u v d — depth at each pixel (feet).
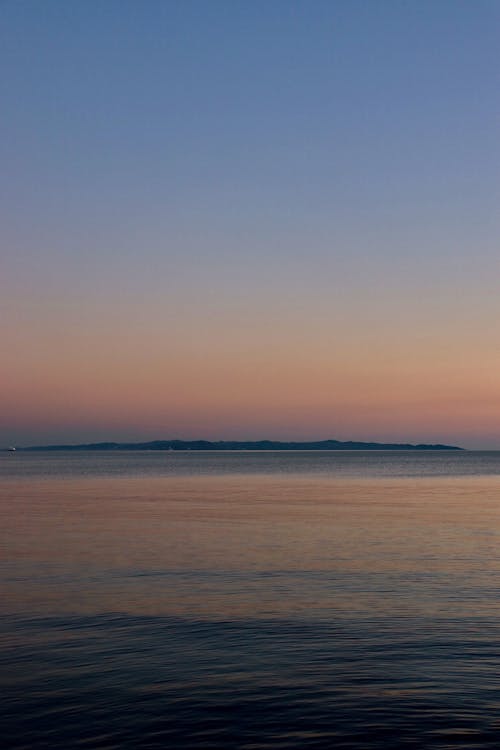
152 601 74.84
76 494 249.14
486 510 183.42
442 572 91.91
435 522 152.66
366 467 598.34
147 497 233.14
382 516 166.61
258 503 207.72
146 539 124.16
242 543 119.14
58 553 108.47
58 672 52.39
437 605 73.10
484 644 59.31
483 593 79.00
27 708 46.09
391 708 46.03
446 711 45.57
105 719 44.57
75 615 68.74
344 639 60.80
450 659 55.47
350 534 131.34
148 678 51.26
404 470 524.11
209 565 97.60
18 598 76.23
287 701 47.21
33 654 56.49
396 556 105.29
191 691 48.85
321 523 150.51
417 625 65.16
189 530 137.69
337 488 287.48
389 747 40.86
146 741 41.70
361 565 97.50
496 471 508.53
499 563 99.14
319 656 56.18
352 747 40.88
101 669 53.06
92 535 129.70
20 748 40.86
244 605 73.05
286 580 86.58
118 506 197.16
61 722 44.11
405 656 56.18
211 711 45.65
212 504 203.72
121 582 85.35
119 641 60.08
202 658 55.67
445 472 486.38
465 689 49.16
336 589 81.15
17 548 113.70
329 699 47.50
